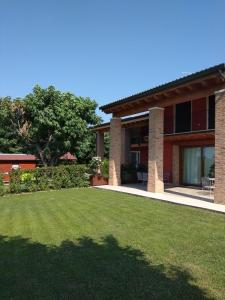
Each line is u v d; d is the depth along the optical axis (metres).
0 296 4.73
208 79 11.95
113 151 18.89
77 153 25.81
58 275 5.44
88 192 16.12
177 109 20.34
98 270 5.62
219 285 4.96
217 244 6.98
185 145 19.86
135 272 5.51
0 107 23.77
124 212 10.59
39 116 22.84
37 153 25.41
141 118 21.17
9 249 6.89
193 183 19.58
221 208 10.64
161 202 12.56
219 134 11.71
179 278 5.23
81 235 7.90
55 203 12.84
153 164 15.34
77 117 23.98
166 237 7.58
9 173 17.41
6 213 11.05
